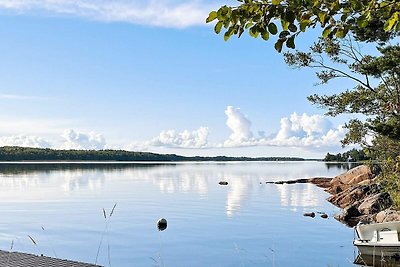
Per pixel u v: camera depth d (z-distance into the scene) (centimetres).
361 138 2284
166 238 2139
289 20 356
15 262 937
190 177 7944
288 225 2528
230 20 359
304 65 2253
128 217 2842
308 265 1623
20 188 5081
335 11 365
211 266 1620
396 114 2120
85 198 4041
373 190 3409
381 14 379
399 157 2041
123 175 8319
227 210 3203
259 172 10938
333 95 2255
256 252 1838
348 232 2303
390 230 1641
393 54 1978
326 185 5681
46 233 2277
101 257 1761
